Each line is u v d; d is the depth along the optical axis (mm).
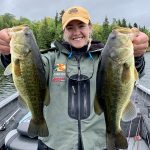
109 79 669
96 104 702
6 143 1093
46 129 697
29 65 669
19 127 1085
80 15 787
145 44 670
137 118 1133
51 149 788
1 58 723
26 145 1057
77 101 784
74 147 773
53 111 788
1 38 673
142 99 1512
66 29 797
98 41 824
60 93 791
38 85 684
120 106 674
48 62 803
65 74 794
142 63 735
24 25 679
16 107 1493
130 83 657
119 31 661
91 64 802
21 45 659
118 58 652
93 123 778
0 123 1271
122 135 692
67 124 781
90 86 790
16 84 668
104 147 782
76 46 793
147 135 1116
